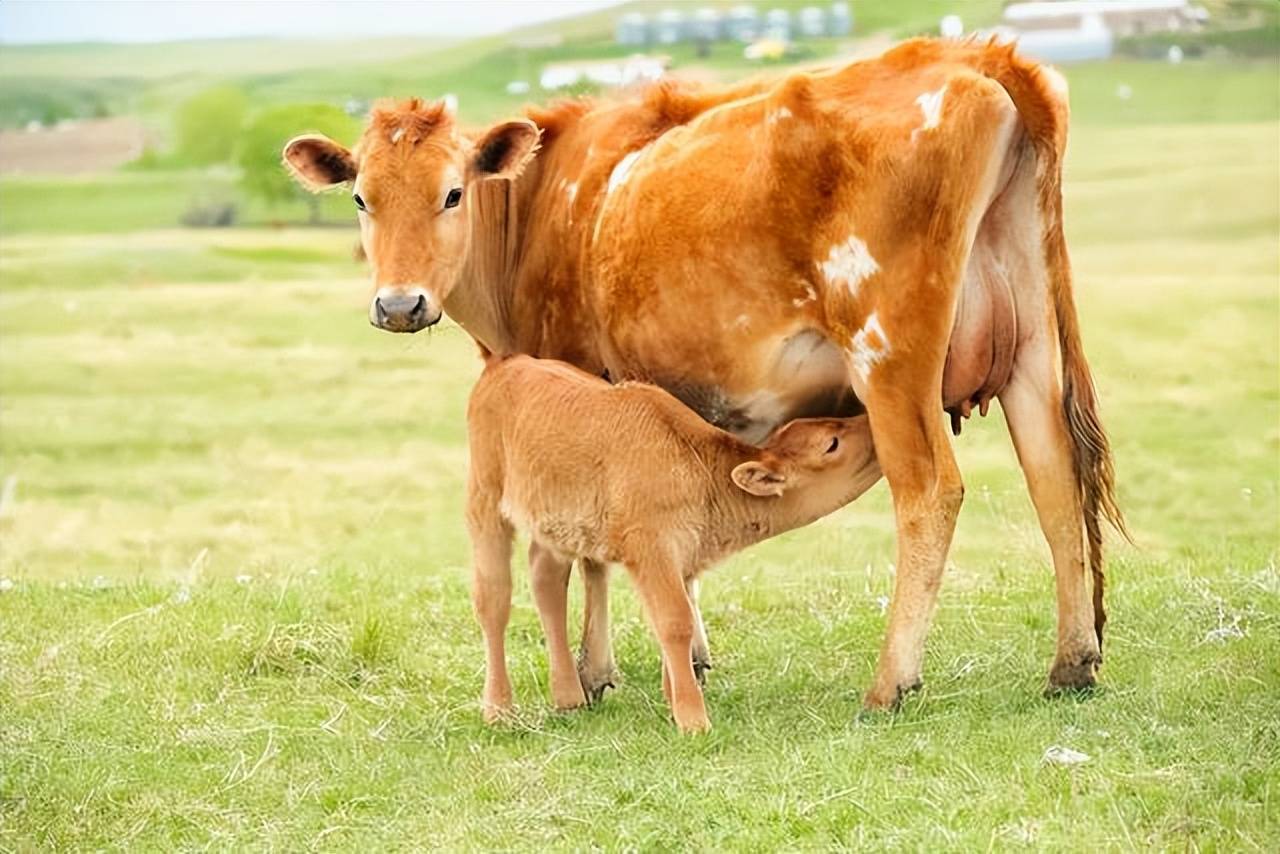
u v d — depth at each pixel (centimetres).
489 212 964
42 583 1253
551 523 855
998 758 759
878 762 763
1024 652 948
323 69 13600
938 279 807
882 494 2234
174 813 772
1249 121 7375
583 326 947
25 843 748
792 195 830
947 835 670
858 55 935
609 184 926
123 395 3681
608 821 722
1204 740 761
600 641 940
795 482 851
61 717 902
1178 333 3659
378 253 909
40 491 2784
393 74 12769
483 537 888
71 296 5403
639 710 893
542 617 902
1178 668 880
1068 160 6681
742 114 862
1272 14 9412
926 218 805
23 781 805
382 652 1014
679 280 875
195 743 863
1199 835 664
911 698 838
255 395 3659
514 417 865
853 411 895
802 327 852
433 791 786
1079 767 736
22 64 15912
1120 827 675
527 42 13188
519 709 893
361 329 4547
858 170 812
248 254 6456
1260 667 868
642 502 837
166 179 8919
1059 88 802
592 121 961
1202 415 2795
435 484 2742
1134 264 4703
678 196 872
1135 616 995
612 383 909
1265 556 1184
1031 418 839
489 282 972
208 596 1156
